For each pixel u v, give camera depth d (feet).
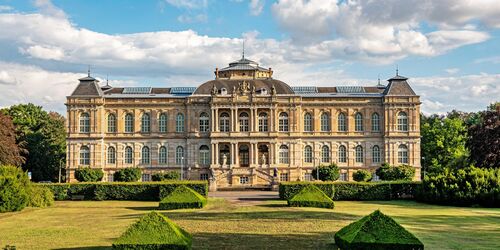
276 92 484.74
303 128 487.20
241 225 181.47
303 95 487.20
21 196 241.14
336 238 139.64
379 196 308.19
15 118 534.37
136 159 483.10
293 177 475.72
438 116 601.62
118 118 483.92
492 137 342.03
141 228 121.90
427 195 286.25
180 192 255.91
